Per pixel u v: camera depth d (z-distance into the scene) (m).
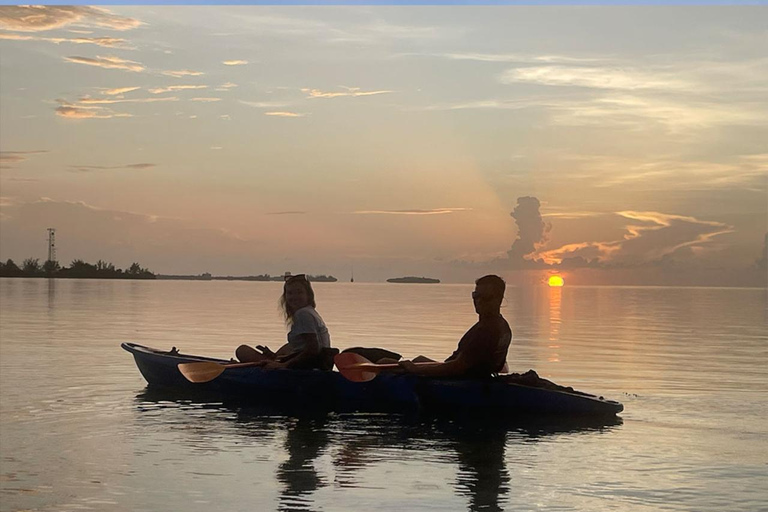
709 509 4.45
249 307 28.22
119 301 32.47
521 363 11.28
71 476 5.02
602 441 6.13
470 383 7.42
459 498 4.60
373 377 7.67
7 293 41.03
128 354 11.70
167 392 8.48
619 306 34.91
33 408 7.38
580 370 10.50
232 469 5.21
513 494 4.69
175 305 29.38
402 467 5.29
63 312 23.53
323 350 8.23
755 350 13.24
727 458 5.59
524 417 7.18
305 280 8.34
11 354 11.67
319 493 4.67
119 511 4.34
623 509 4.43
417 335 15.98
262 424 6.78
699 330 18.31
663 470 5.25
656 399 8.19
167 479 4.95
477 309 7.54
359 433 6.41
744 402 7.99
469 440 6.16
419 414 7.36
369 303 35.25
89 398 8.01
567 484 4.91
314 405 7.88
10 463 5.33
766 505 4.52
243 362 8.66
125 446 5.87
